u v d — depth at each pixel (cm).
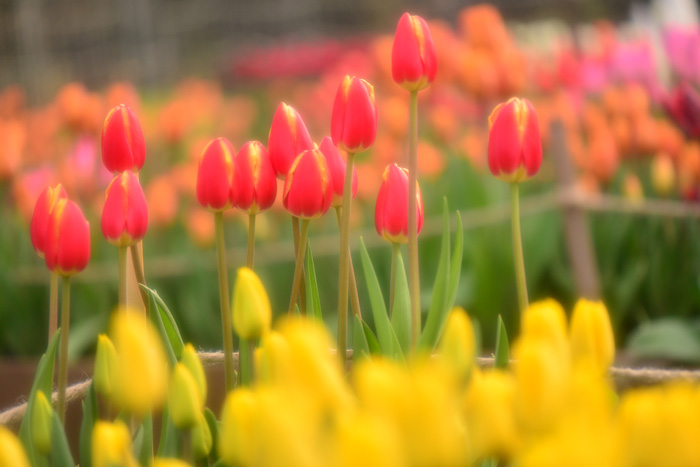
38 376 210
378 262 453
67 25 2395
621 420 189
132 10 2459
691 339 374
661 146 459
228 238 508
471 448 194
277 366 195
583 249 402
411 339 219
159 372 198
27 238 486
